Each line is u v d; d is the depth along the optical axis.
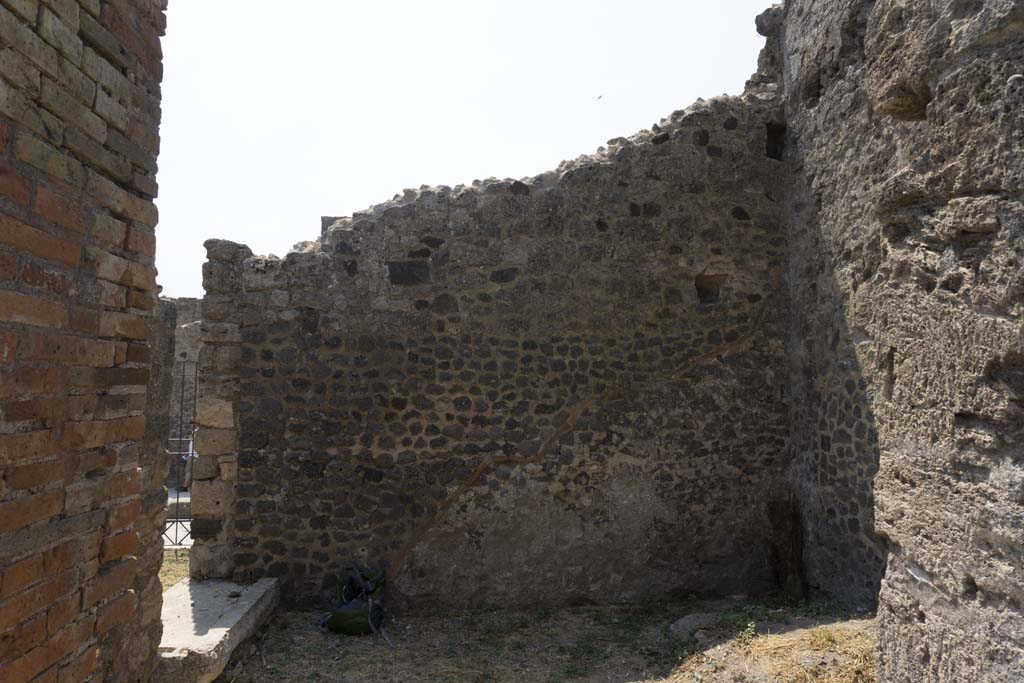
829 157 6.30
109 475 2.35
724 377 6.87
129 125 2.46
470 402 6.39
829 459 6.27
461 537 6.31
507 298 6.50
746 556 6.78
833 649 4.47
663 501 6.66
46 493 2.00
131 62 2.48
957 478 2.08
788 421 6.98
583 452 6.54
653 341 6.75
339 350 6.25
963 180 2.03
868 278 5.68
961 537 2.05
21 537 1.89
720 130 7.02
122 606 2.45
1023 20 1.83
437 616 6.11
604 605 6.43
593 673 4.91
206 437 6.12
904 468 2.38
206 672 4.40
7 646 1.83
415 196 6.50
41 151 1.95
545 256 6.58
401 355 6.32
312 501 6.15
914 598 2.33
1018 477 1.82
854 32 5.91
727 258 6.95
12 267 1.83
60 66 2.03
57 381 2.04
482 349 6.43
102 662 2.69
